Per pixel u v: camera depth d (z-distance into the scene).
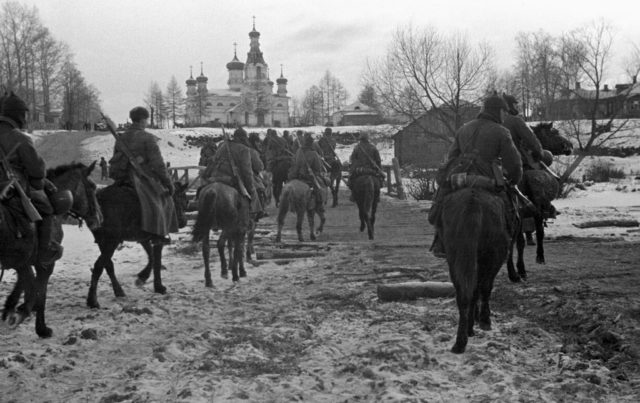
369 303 8.82
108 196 9.52
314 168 16.59
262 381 5.61
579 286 8.79
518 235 9.70
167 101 151.62
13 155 7.02
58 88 95.75
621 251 12.37
